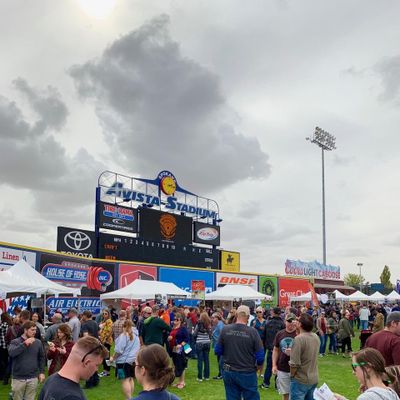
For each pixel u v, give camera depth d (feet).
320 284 167.63
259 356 19.88
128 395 25.95
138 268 94.58
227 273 120.47
